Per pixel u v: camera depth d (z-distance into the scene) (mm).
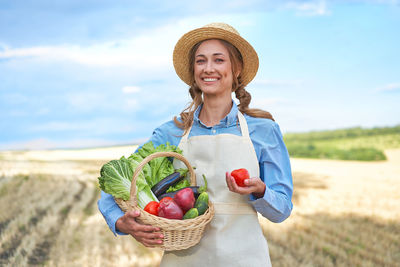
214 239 2268
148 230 1984
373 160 27891
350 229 7250
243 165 2309
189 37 2441
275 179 2305
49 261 5348
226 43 2400
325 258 5617
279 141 2389
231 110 2420
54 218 7699
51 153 24438
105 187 2186
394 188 12023
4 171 14203
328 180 14000
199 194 2189
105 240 6371
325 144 32562
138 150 2486
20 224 7277
